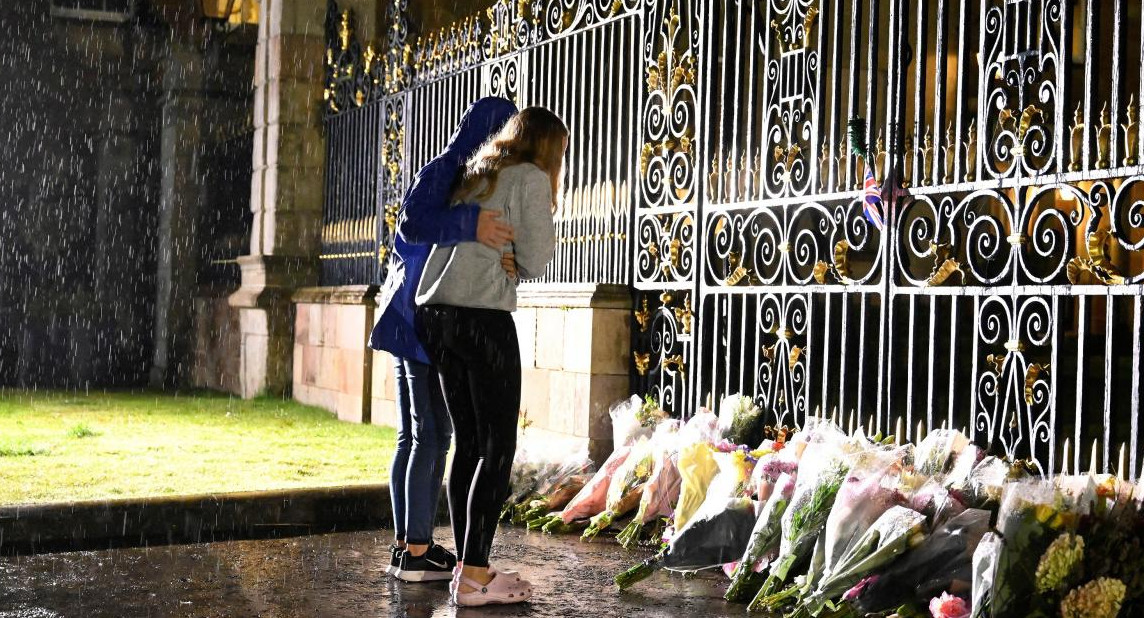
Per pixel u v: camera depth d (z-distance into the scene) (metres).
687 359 6.67
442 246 4.21
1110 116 4.52
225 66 16.25
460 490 4.35
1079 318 4.52
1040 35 4.70
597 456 7.07
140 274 17.22
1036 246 4.68
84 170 17.70
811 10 5.94
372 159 11.41
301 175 12.79
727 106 6.49
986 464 4.37
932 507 4.14
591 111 7.62
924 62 5.27
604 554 5.28
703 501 5.14
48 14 17.22
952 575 3.97
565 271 7.95
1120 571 3.70
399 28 10.87
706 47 6.65
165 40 17.38
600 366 7.10
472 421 4.30
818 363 6.50
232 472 7.24
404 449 4.68
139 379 16.94
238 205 16.30
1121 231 4.35
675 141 6.94
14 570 4.74
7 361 16.70
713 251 6.59
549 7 8.07
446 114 9.70
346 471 7.42
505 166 4.18
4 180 17.27
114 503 5.71
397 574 4.65
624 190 7.38
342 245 12.08
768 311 6.11
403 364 4.59
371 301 10.55
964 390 7.50
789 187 5.99
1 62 17.14
